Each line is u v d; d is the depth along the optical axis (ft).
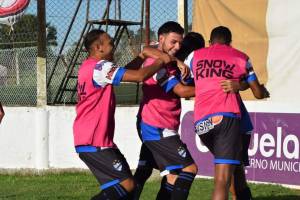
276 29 54.29
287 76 53.83
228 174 34.78
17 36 65.77
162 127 35.76
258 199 46.29
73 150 61.26
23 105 64.28
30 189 51.52
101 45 34.01
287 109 51.06
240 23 56.49
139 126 37.01
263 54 55.11
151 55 34.06
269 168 52.06
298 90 53.21
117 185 32.83
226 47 36.40
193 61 36.55
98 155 33.04
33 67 64.28
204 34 58.54
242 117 39.45
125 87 68.59
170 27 35.63
